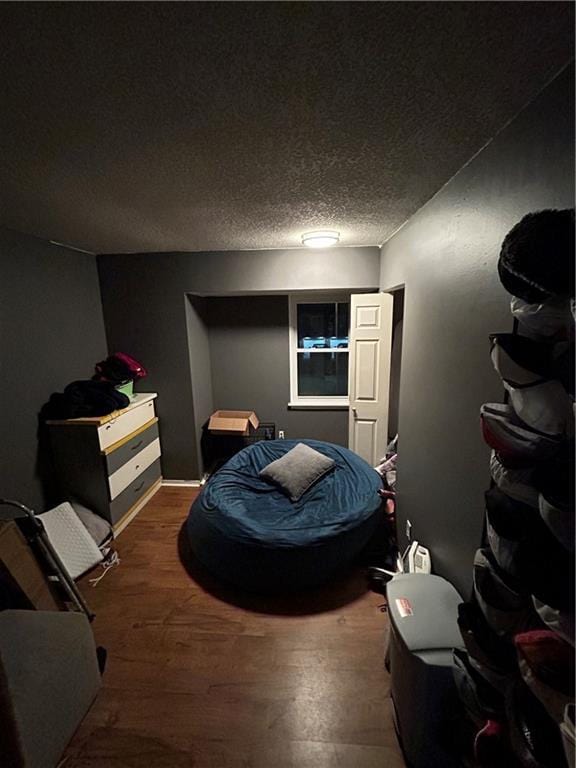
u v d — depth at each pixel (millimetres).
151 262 3205
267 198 1710
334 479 2701
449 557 1486
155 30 690
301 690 1554
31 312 2477
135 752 1341
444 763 1183
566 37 707
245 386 4043
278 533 2092
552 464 691
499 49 745
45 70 804
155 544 2625
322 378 4043
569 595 629
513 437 762
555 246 659
